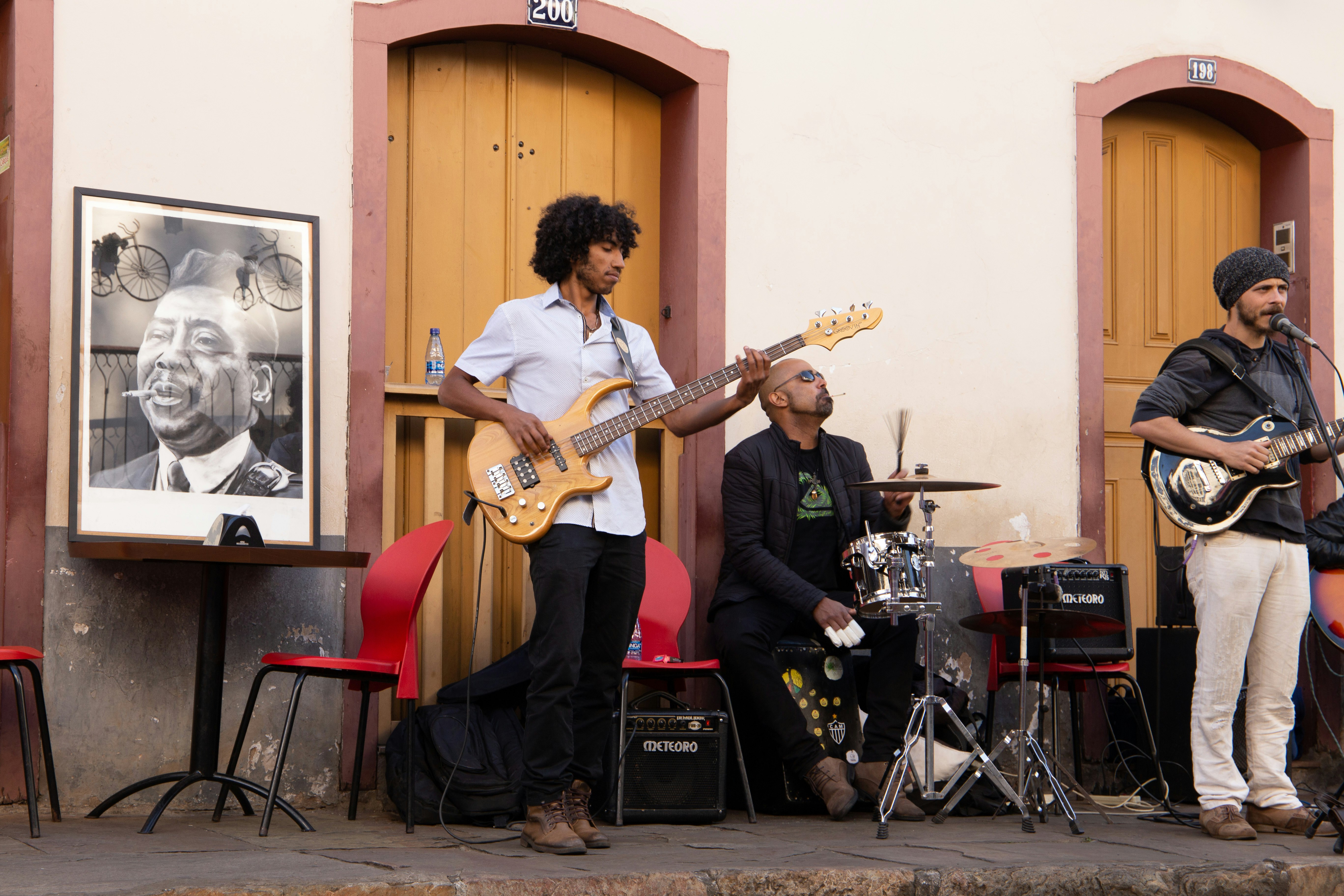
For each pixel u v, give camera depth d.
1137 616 5.92
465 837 3.79
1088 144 5.79
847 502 4.74
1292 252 6.19
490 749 4.19
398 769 4.20
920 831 4.10
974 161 5.62
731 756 4.65
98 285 4.29
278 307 4.53
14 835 3.68
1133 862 3.52
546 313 3.67
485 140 5.12
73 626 4.21
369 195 4.71
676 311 5.28
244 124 4.56
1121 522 5.94
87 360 4.25
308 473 4.52
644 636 4.70
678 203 5.29
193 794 4.33
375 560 4.64
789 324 5.29
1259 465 4.10
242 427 4.44
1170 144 6.17
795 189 5.34
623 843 3.72
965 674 5.43
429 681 4.79
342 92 4.70
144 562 4.32
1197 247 6.19
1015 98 5.71
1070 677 5.12
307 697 4.52
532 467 3.52
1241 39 6.11
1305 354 6.07
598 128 5.31
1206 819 4.11
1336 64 6.24
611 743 4.24
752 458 4.69
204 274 4.44
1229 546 4.16
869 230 5.44
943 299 5.54
